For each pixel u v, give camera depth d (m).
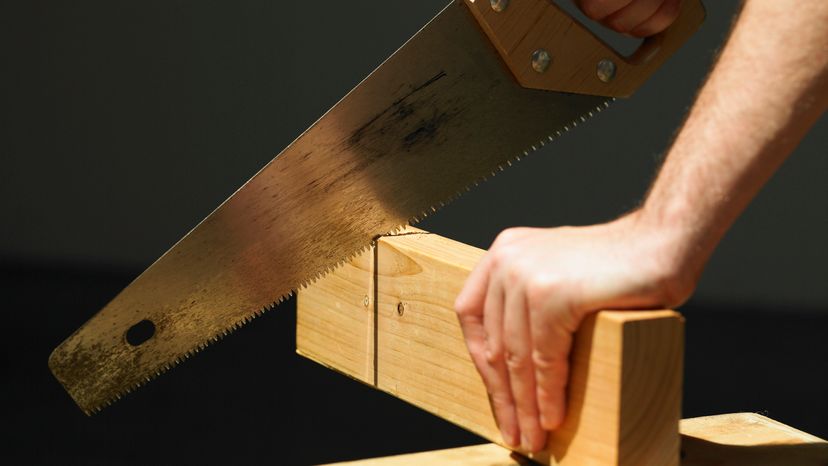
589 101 1.61
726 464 1.36
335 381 4.52
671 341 1.15
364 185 1.62
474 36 1.58
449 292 1.43
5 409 4.10
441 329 1.45
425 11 5.95
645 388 1.15
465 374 1.40
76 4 6.11
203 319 1.64
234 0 6.07
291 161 1.61
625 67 1.58
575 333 1.18
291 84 6.07
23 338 4.77
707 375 4.44
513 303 1.19
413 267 1.50
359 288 1.64
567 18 1.55
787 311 5.47
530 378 1.20
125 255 6.19
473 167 1.62
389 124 1.61
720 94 1.17
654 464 1.16
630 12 1.56
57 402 4.20
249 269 1.63
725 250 5.59
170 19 6.10
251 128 6.12
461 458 1.32
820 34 1.12
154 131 6.17
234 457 3.72
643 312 1.15
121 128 6.17
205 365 4.67
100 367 1.64
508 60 1.56
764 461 1.37
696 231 1.15
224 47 6.10
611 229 1.20
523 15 1.54
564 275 1.15
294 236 1.63
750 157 1.14
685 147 1.18
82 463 3.66
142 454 3.75
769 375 4.45
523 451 1.27
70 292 5.47
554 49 1.56
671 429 1.17
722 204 1.14
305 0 6.02
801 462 1.37
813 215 5.51
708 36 5.56
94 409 1.64
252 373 4.59
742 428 1.50
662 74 5.66
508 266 1.19
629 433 1.15
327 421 4.07
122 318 1.63
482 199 5.93
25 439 3.86
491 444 1.37
